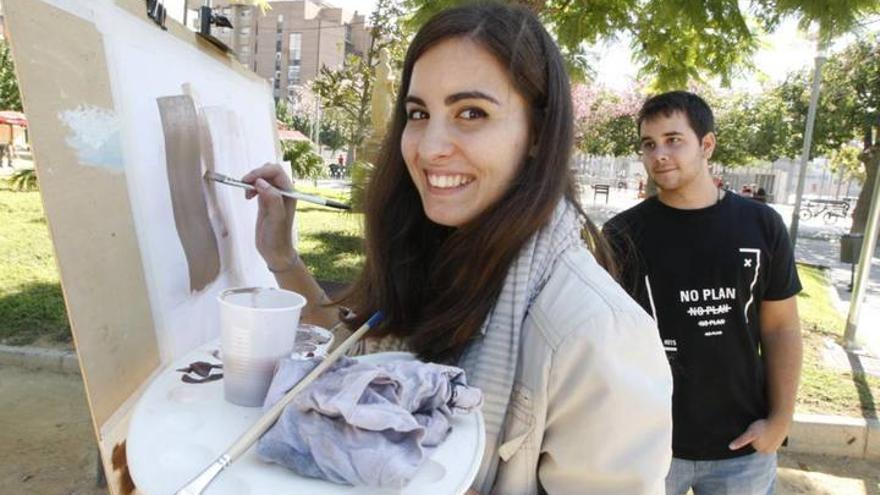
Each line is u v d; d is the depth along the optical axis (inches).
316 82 487.5
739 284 75.0
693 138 75.8
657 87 214.8
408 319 49.7
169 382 40.4
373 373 32.6
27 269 232.1
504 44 40.0
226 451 29.4
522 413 39.7
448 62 40.6
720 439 76.2
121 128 44.3
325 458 29.3
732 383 75.6
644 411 36.1
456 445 32.9
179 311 51.6
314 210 468.4
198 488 27.6
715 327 75.5
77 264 36.9
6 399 143.7
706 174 78.2
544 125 42.1
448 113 41.2
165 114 52.2
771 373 77.5
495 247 40.9
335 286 136.6
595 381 36.2
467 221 43.1
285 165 96.3
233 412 36.5
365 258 55.7
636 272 77.7
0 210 358.0
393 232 51.5
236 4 181.5
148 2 51.6
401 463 28.6
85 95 39.8
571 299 38.5
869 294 369.1
